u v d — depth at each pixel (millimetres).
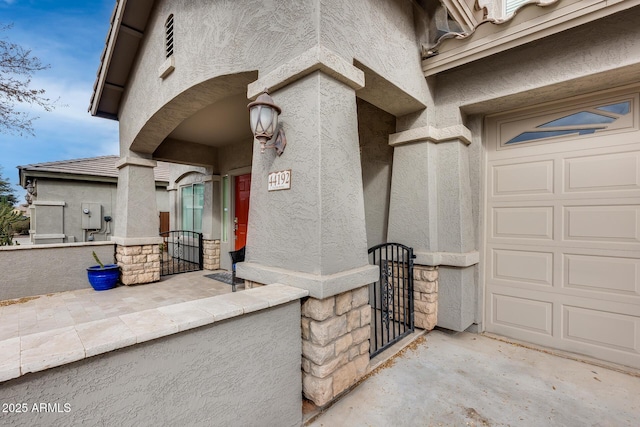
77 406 1066
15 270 4402
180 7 3357
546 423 1929
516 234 3268
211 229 6816
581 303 2869
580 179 2891
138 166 5293
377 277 2322
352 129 2236
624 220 2668
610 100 2754
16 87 5777
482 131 3463
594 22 2447
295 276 1964
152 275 5422
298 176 2045
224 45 2713
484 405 2102
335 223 2008
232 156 6516
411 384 2346
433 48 3035
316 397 1896
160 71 3623
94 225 8789
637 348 2602
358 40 2301
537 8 2439
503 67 2932
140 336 1186
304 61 1977
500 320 3355
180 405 1345
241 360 1586
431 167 3309
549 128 3084
